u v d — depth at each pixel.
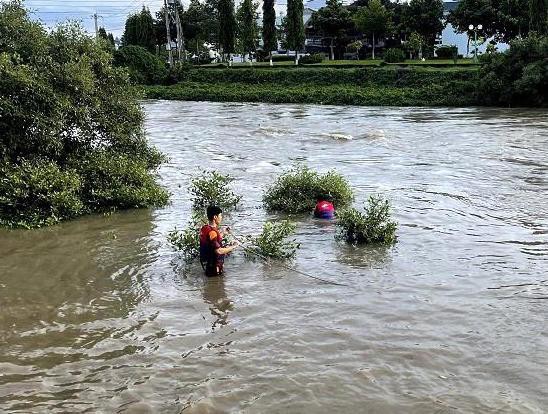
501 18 56.25
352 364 6.54
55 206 12.74
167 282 9.20
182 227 12.23
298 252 10.51
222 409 5.74
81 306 8.33
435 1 63.25
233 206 13.97
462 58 58.53
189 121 34.09
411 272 9.36
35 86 13.48
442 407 5.69
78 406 5.87
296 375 6.34
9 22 14.80
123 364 6.68
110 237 11.62
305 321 7.66
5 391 6.16
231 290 8.80
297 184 13.86
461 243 10.81
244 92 49.97
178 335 7.37
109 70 16.48
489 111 37.41
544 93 39.75
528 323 7.46
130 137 17.03
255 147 23.72
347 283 8.96
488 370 6.36
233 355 6.82
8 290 8.95
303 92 47.62
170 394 6.05
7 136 13.40
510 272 9.28
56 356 6.90
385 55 55.81
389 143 23.92
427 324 7.50
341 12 66.75
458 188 15.48
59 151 14.27
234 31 65.44
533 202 13.80
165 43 86.06
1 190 12.84
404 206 13.60
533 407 5.65
